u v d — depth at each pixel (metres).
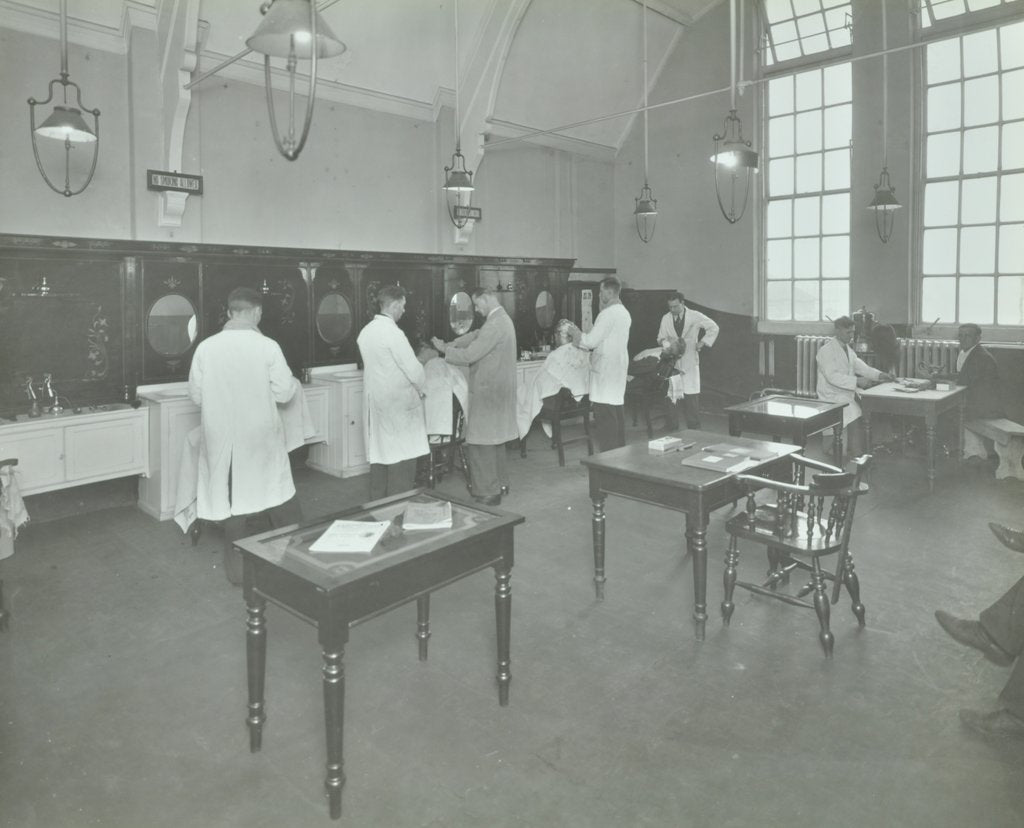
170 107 5.56
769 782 2.46
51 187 5.07
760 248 9.09
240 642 3.50
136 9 5.45
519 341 8.44
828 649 3.29
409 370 5.05
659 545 4.76
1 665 3.29
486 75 7.55
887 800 2.36
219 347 3.94
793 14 8.48
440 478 6.51
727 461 3.77
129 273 5.46
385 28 6.73
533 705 2.94
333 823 2.28
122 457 5.25
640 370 7.79
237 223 6.34
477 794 2.41
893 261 7.96
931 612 3.74
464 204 8.12
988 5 7.21
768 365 9.03
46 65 5.20
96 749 2.67
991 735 2.69
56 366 5.21
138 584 4.19
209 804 2.38
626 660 3.29
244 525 4.17
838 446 5.61
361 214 7.26
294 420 4.64
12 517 3.75
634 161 10.06
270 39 2.27
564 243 9.64
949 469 6.62
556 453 7.48
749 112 8.92
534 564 4.46
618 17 8.45
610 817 2.30
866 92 7.98
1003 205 7.34
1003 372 7.23
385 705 2.94
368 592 2.35
